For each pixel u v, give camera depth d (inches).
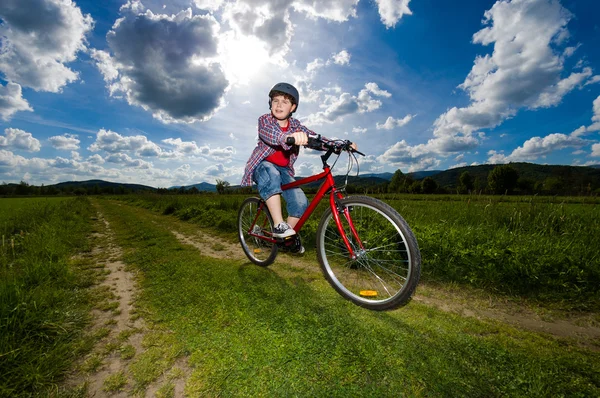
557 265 104.5
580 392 50.2
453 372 56.0
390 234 135.2
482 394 50.5
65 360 61.4
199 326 75.4
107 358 63.9
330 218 97.6
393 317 80.7
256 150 110.6
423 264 123.0
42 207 425.7
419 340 67.7
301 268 132.6
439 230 149.9
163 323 78.9
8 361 56.4
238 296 94.3
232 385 53.3
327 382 53.7
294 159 113.6
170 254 159.9
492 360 59.9
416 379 54.2
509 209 194.7
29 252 146.0
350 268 131.2
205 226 280.4
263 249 146.6
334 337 68.5
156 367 59.7
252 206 145.3
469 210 206.8
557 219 166.6
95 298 99.1
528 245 123.1
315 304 88.1
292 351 63.0
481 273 111.1
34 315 70.6
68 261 147.6
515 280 105.1
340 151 94.7
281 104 104.3
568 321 83.2
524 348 65.9
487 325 77.5
